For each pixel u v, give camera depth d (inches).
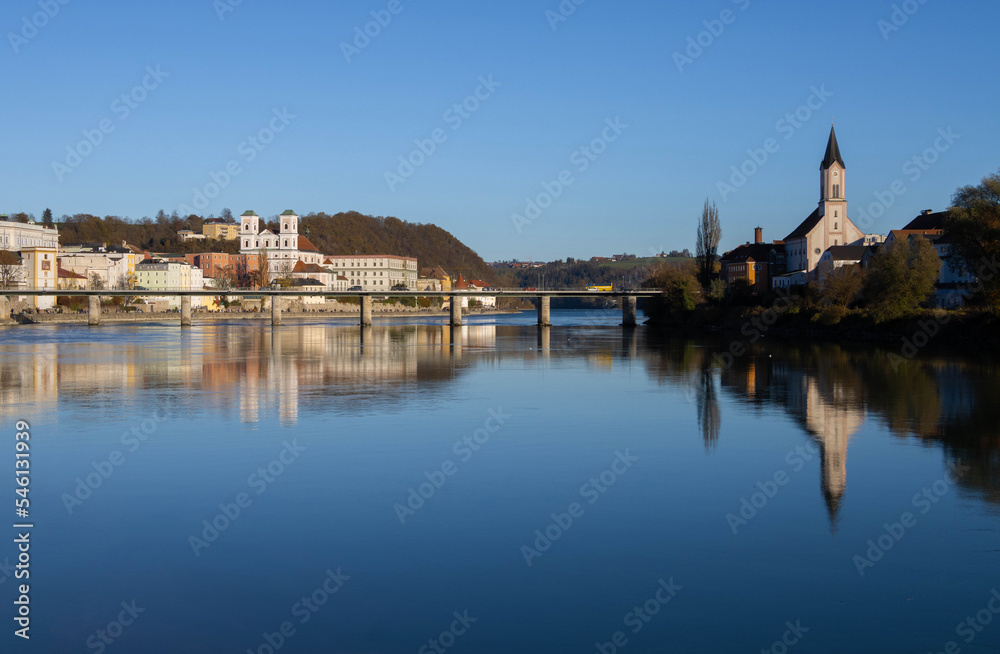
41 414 2379.4
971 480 1612.9
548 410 2471.7
